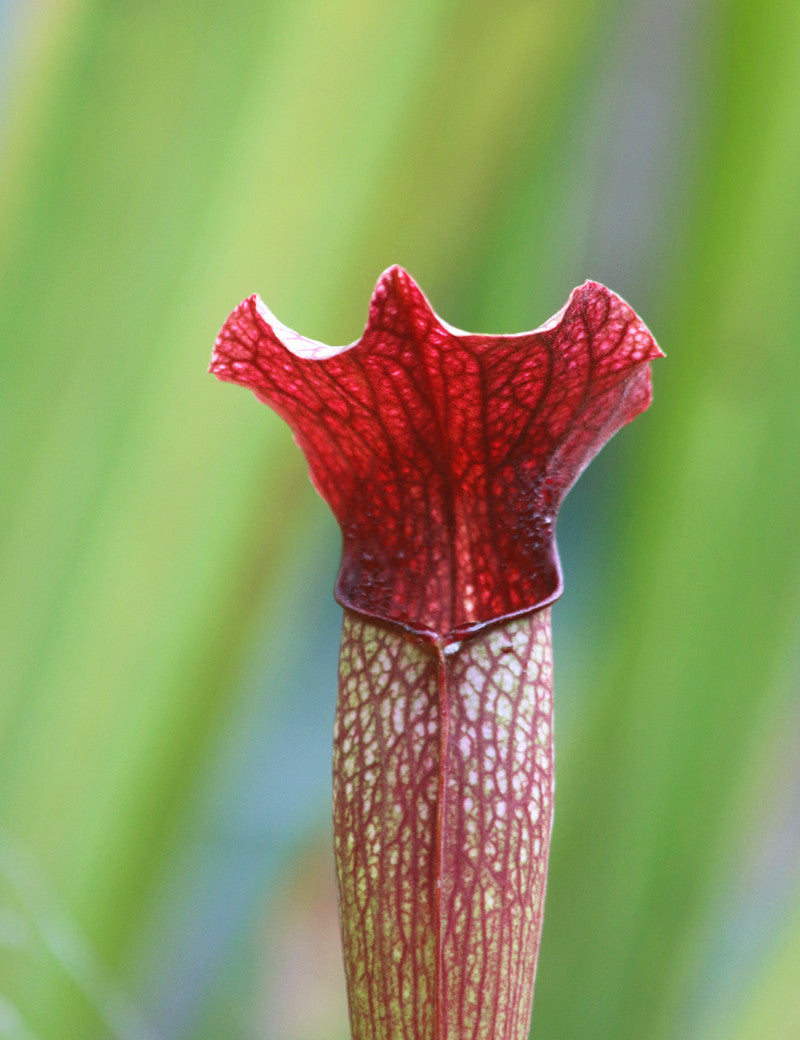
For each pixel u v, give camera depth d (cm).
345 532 44
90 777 60
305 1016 107
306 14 57
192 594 60
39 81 58
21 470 59
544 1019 64
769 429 62
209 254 59
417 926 43
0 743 59
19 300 59
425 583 44
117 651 60
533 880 43
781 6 59
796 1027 59
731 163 62
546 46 58
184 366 59
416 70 58
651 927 64
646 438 66
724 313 62
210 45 58
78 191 58
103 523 59
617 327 43
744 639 63
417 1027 43
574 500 108
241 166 58
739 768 64
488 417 43
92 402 59
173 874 63
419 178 59
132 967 62
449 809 43
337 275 60
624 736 64
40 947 60
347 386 43
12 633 59
